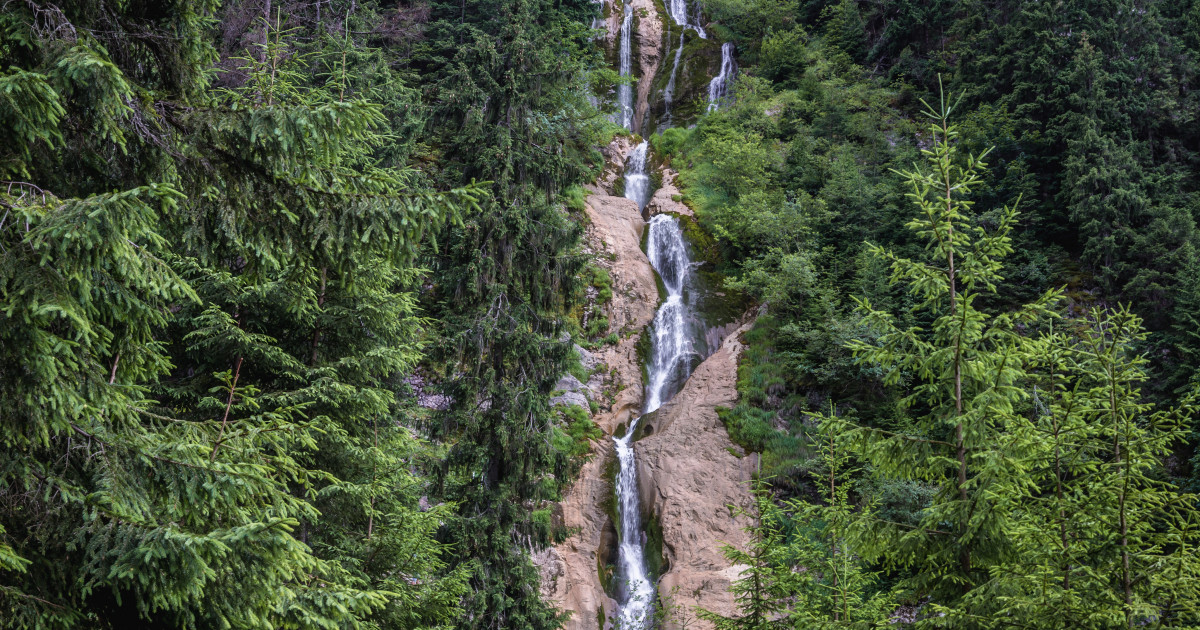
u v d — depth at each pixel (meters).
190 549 4.58
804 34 48.38
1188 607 6.58
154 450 5.22
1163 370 25.11
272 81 10.21
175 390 10.19
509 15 16.59
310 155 6.11
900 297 29.69
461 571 11.50
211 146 5.85
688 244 34.34
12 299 4.38
